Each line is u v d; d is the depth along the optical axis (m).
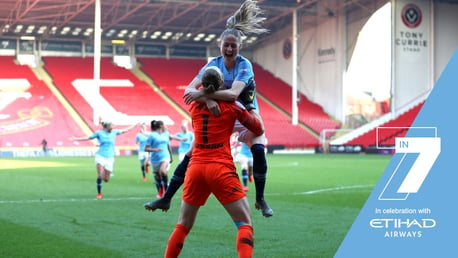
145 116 58.25
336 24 59.88
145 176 23.36
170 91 64.19
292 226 10.80
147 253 8.28
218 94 5.84
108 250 8.48
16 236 9.67
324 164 35.41
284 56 68.19
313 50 63.53
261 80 68.44
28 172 27.67
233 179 5.88
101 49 69.75
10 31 64.56
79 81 63.09
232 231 10.21
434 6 56.25
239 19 6.28
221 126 5.91
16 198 15.82
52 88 61.00
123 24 63.84
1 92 58.41
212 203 14.48
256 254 8.23
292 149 56.94
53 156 50.31
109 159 16.12
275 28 67.06
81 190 18.31
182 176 6.29
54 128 53.88
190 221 6.16
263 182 6.11
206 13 60.81
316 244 9.03
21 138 51.38
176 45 72.50
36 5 55.03
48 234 9.88
